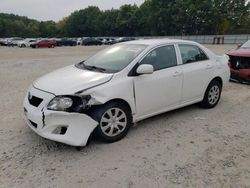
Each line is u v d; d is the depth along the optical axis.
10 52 27.41
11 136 4.18
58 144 3.90
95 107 3.70
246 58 7.79
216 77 5.58
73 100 3.49
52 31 105.62
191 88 5.05
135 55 4.32
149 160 3.47
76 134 3.52
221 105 5.89
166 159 3.50
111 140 3.94
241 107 5.74
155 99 4.42
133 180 3.04
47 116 3.46
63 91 3.55
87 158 3.51
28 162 3.41
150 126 4.60
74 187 2.91
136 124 4.68
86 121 3.57
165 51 4.67
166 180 3.04
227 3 67.50
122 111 3.99
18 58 18.86
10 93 7.01
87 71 4.23
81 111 3.51
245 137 4.19
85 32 100.81
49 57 19.81
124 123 4.06
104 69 4.23
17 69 12.09
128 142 3.98
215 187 2.92
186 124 4.71
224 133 4.33
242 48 8.59
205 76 5.28
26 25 110.88
